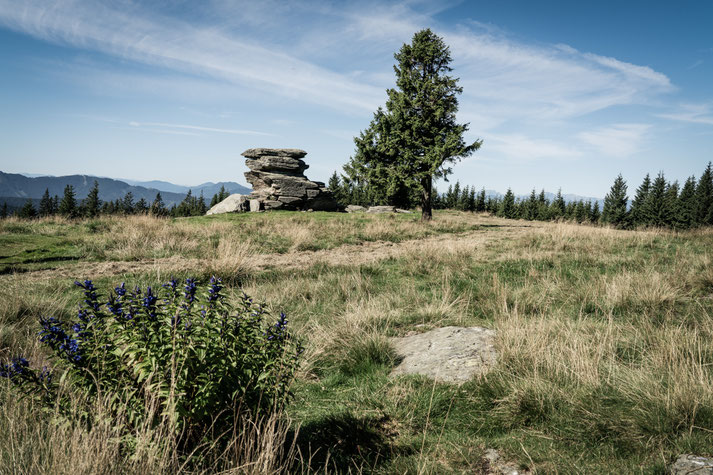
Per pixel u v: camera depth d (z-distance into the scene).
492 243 14.43
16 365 2.37
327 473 2.74
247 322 2.71
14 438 2.32
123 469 2.11
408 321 6.25
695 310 5.75
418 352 4.89
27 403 2.47
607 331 4.68
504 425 3.26
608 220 71.56
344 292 7.88
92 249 11.23
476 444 3.03
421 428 3.38
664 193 70.44
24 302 5.74
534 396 3.39
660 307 6.09
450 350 4.74
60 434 2.20
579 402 3.24
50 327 2.36
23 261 9.72
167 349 2.37
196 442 2.53
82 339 2.38
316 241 14.78
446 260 10.55
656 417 2.88
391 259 11.66
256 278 9.07
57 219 17.78
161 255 10.95
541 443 2.94
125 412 2.30
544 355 4.02
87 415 2.28
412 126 22.34
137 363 2.30
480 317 6.44
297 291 7.87
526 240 14.00
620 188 71.69
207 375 2.40
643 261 9.59
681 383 3.14
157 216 19.11
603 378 3.60
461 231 20.31
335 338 5.34
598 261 10.09
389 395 3.88
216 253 11.11
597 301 6.61
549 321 5.36
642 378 3.39
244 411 2.62
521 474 2.64
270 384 2.72
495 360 4.24
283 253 12.66
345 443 3.18
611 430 2.94
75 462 1.97
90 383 2.34
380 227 17.94
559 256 11.03
